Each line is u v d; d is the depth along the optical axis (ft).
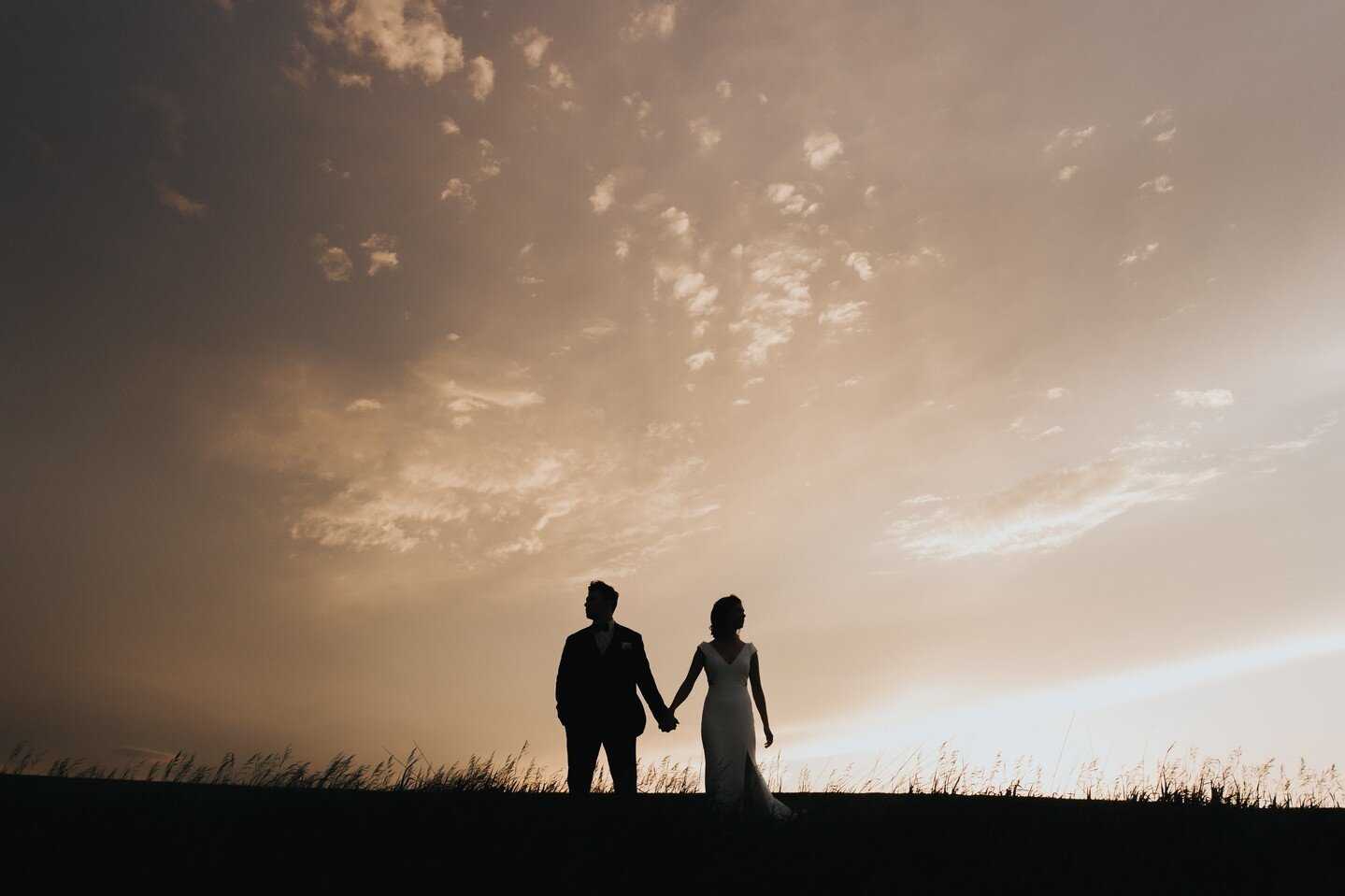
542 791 24.36
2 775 21.84
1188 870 19.51
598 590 28.12
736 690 26.27
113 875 15.20
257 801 21.33
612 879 16.66
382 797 22.39
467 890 15.71
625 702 27.37
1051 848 20.36
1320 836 22.57
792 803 26.27
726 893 16.52
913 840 20.53
